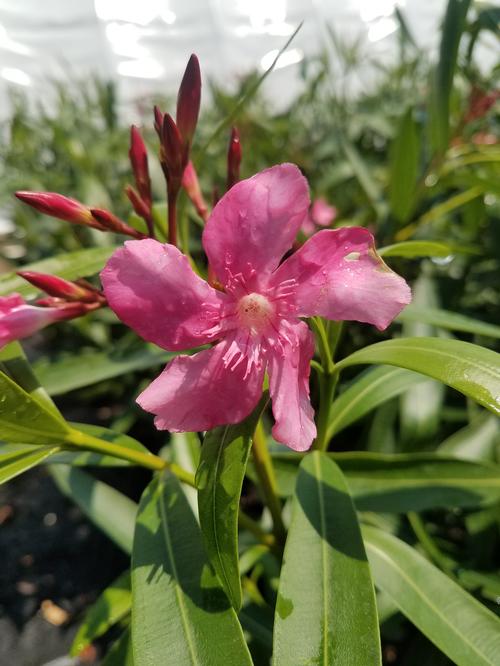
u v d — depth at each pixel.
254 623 0.11
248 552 0.11
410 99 0.24
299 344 0.07
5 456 0.08
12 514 0.21
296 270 0.07
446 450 0.14
